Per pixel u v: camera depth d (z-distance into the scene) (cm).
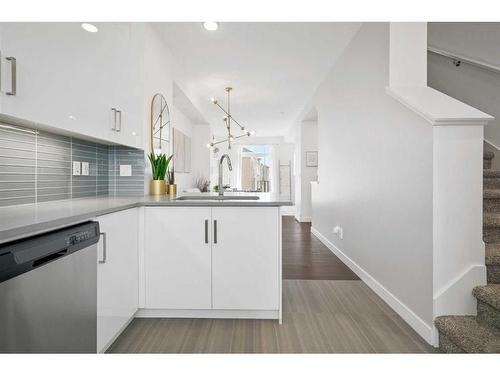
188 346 168
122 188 262
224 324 194
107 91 204
